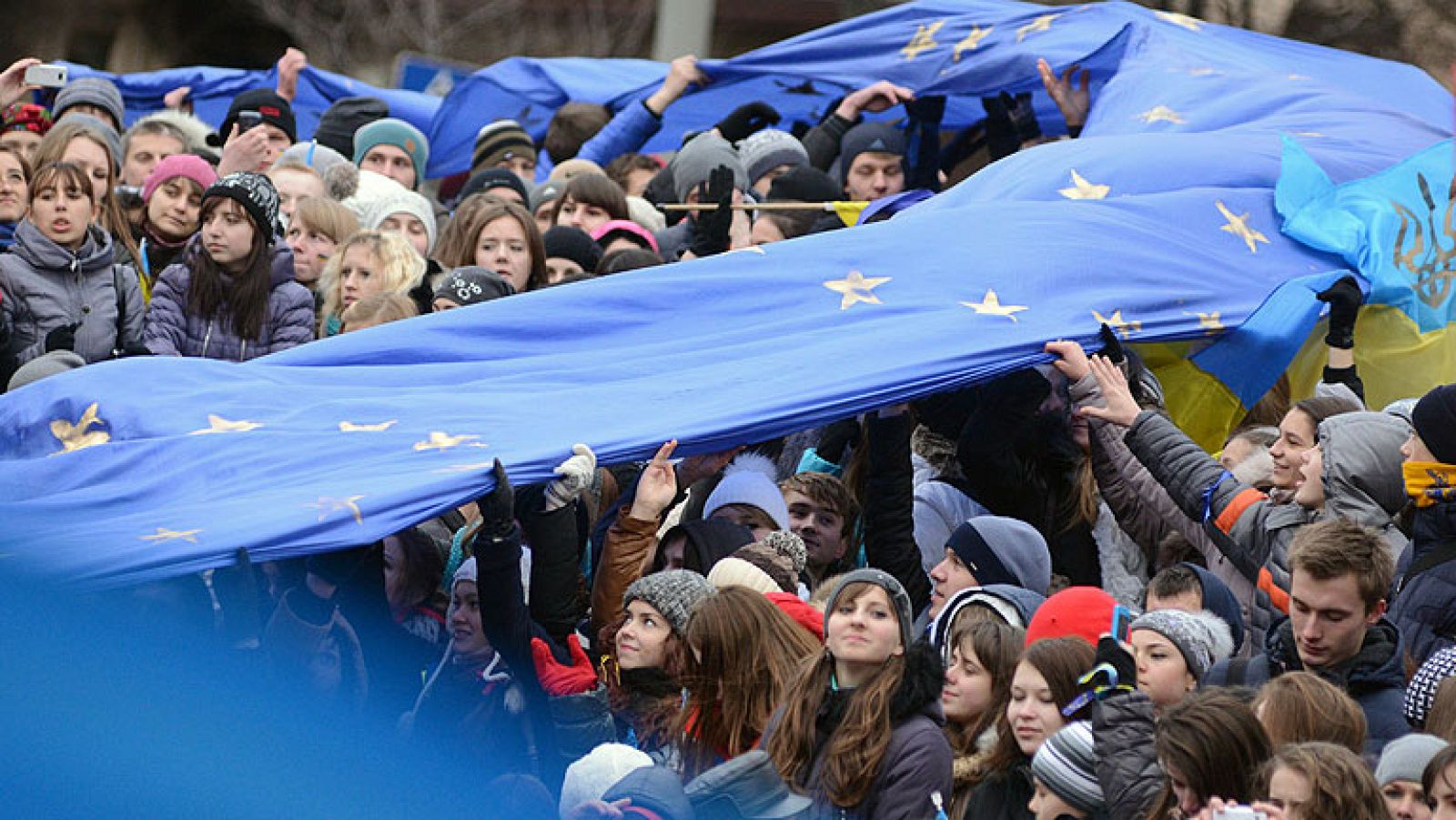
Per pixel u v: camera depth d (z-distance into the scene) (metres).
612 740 11.60
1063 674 9.76
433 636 12.87
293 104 30.61
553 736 11.52
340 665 11.88
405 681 12.38
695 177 20.41
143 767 7.02
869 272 14.09
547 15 47.53
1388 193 15.82
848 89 23.17
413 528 12.95
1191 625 10.73
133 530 10.82
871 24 21.00
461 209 17.72
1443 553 11.02
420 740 11.56
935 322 13.45
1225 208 15.41
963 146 21.30
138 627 7.64
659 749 11.16
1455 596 10.88
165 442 11.76
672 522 14.77
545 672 11.69
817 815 9.80
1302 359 15.18
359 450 11.88
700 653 10.67
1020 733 9.83
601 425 12.23
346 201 19.16
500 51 47.41
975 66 19.72
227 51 44.41
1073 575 13.80
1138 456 12.70
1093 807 9.27
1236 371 14.45
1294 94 17.52
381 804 9.76
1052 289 13.98
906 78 20.44
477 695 11.86
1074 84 19.44
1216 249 15.02
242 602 10.80
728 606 10.66
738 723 10.53
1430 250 15.66
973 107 22.09
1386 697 10.23
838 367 12.89
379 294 15.30
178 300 15.38
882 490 13.14
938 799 9.69
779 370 12.88
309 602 11.82
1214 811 8.18
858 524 14.17
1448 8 37.28
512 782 10.70
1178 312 14.15
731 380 12.81
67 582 8.26
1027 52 19.27
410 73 32.38
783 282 13.94
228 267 15.38
